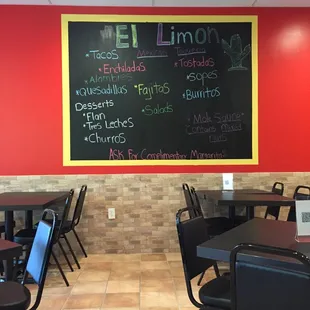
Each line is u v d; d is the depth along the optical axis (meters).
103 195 3.88
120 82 3.87
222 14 3.88
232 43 3.89
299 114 3.94
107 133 3.88
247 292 1.25
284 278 1.17
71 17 3.82
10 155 3.81
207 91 3.90
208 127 3.90
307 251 1.44
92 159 3.87
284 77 3.92
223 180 3.83
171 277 3.12
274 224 2.05
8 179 3.81
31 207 2.72
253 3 3.79
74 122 3.85
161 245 3.91
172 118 3.90
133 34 3.86
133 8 3.85
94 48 3.85
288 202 2.82
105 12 3.83
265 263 1.31
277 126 3.93
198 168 3.90
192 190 3.27
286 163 3.94
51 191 3.81
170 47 3.88
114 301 2.61
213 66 3.90
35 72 3.81
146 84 3.89
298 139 3.94
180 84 3.89
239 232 1.83
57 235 2.96
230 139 3.91
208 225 3.23
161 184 3.89
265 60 3.91
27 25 3.80
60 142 3.84
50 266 3.45
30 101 3.82
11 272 2.08
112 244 3.89
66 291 2.80
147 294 2.74
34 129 3.83
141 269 3.34
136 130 3.89
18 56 3.80
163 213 3.90
